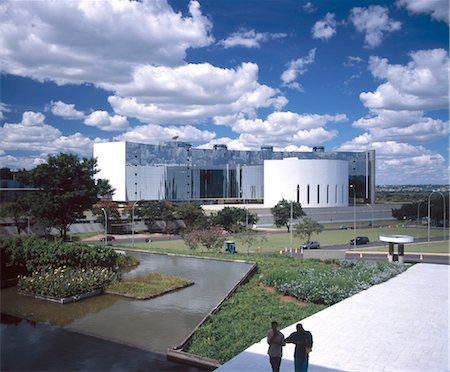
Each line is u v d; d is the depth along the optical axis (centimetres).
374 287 2647
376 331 1778
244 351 1533
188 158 12069
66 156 6178
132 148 10312
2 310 2241
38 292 2484
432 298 2358
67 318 2109
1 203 6469
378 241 6406
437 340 1673
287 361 1425
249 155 13588
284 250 5262
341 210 10312
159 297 2514
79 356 1620
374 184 13588
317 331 1780
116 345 1741
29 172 6088
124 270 3316
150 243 6256
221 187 11656
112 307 2306
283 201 8275
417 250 5125
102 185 6606
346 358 1488
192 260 3806
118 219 8200
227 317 2055
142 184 10356
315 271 2916
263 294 2503
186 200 11044
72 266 2881
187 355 1570
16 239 3056
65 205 6116
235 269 3353
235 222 7844
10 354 1642
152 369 1505
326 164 10931
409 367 1412
